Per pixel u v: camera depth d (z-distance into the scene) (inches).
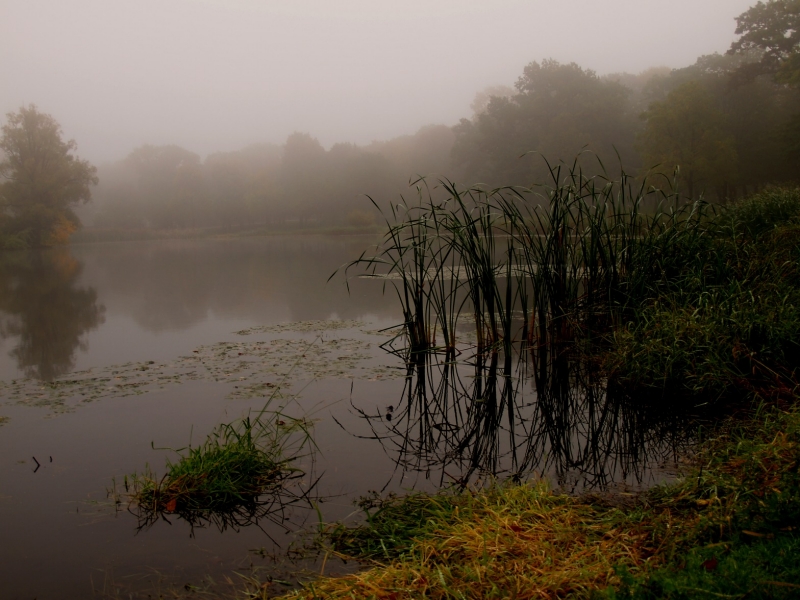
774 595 73.1
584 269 240.1
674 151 1061.1
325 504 126.2
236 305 418.0
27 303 458.0
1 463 148.6
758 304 190.2
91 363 252.2
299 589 95.6
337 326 325.1
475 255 246.5
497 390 208.8
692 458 143.3
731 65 1610.5
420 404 194.9
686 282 220.5
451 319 253.4
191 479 132.6
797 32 1103.0
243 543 111.4
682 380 179.9
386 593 87.0
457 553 98.0
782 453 111.9
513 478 137.7
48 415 183.6
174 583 98.8
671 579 79.6
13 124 1721.2
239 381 219.1
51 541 113.1
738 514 96.8
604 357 214.8
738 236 249.0
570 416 181.9
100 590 97.3
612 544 96.9
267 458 145.6
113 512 124.3
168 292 507.8
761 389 161.6
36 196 1711.4
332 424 176.7
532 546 95.8
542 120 1640.0
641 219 240.2
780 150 1129.4
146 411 186.5
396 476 140.4
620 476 137.0
